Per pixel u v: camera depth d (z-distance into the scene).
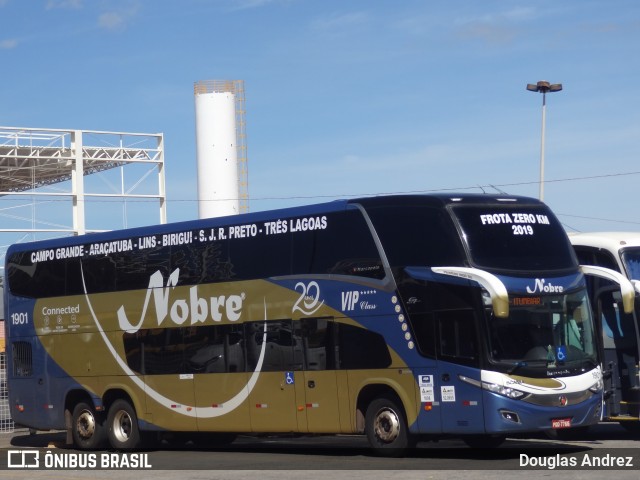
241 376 19.50
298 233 18.94
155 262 21.31
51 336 23.25
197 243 20.61
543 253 17.25
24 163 46.06
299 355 18.58
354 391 17.75
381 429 17.58
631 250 19.78
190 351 20.42
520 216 17.34
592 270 18.05
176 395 20.61
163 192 48.84
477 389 16.23
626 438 21.14
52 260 23.50
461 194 17.44
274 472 15.87
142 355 21.31
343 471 15.59
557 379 16.48
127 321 21.67
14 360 24.14
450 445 20.34
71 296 22.91
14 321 24.22
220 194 52.72
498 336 16.30
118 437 21.75
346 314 18.00
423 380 16.89
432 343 16.83
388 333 17.39
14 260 24.41
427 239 17.16
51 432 29.17
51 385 23.14
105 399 22.11
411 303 17.14
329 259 18.38
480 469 15.25
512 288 16.58
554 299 16.97
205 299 20.25
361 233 18.00
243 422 19.44
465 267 16.64
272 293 19.16
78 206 46.56
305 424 18.44
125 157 48.09
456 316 16.59
